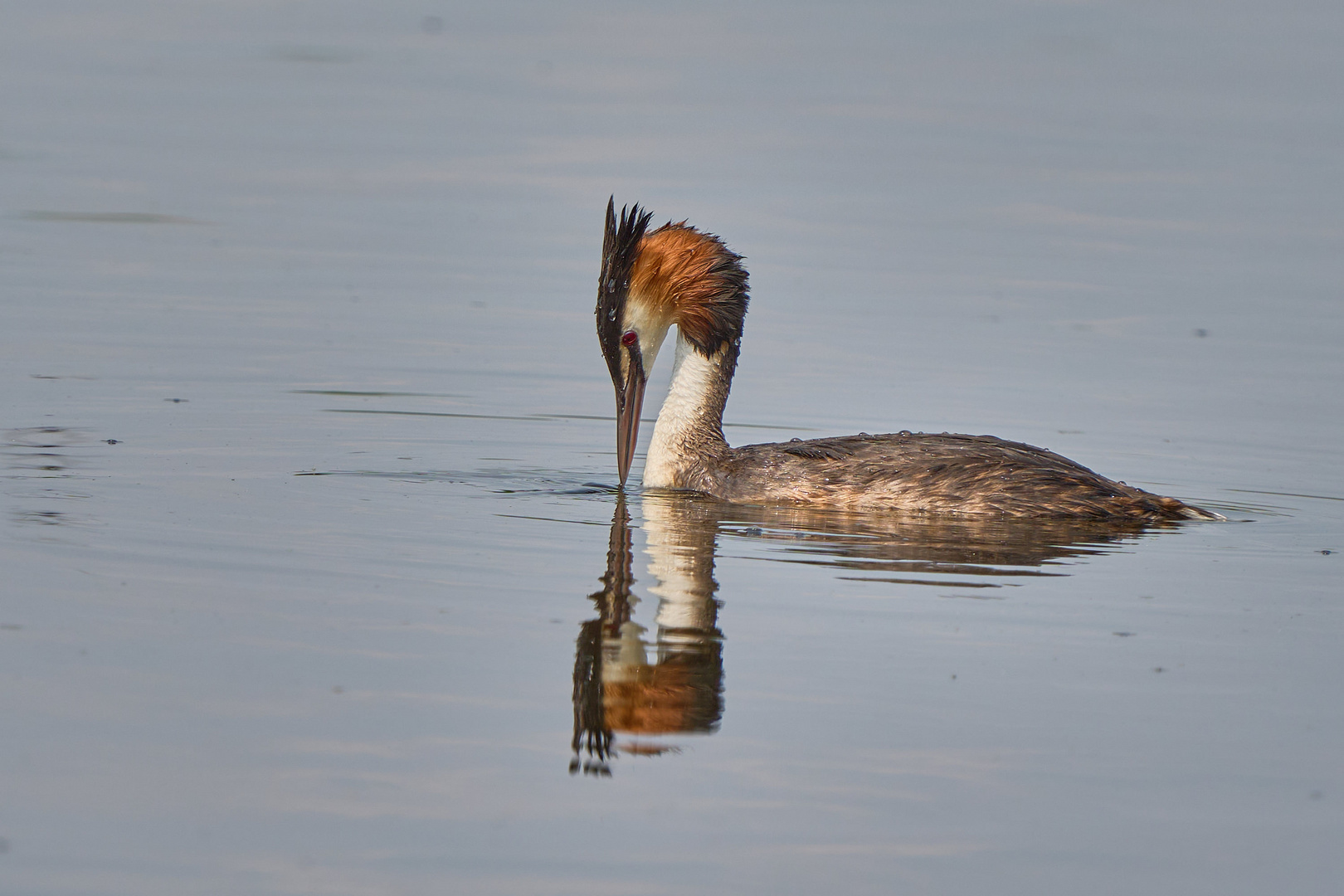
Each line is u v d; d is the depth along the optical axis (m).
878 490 14.46
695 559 12.73
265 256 26.06
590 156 33.66
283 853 7.91
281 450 16.12
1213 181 33.03
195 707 9.44
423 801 8.51
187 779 8.59
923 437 15.29
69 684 9.66
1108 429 18.34
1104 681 10.23
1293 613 11.59
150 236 27.05
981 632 11.08
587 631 10.89
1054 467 14.41
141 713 9.33
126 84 39.91
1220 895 7.73
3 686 9.59
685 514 14.32
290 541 12.73
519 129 36.09
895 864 7.98
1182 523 14.27
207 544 12.51
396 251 26.83
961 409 19.16
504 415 18.30
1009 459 14.45
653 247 15.65
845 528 13.89
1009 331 23.05
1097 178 33.28
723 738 9.34
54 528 12.78
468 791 8.62
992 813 8.49
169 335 21.14
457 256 26.61
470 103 38.72
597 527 13.69
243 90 39.59
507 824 8.28
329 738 9.14
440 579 11.92
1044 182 32.88
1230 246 28.19
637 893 7.66
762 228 28.91
